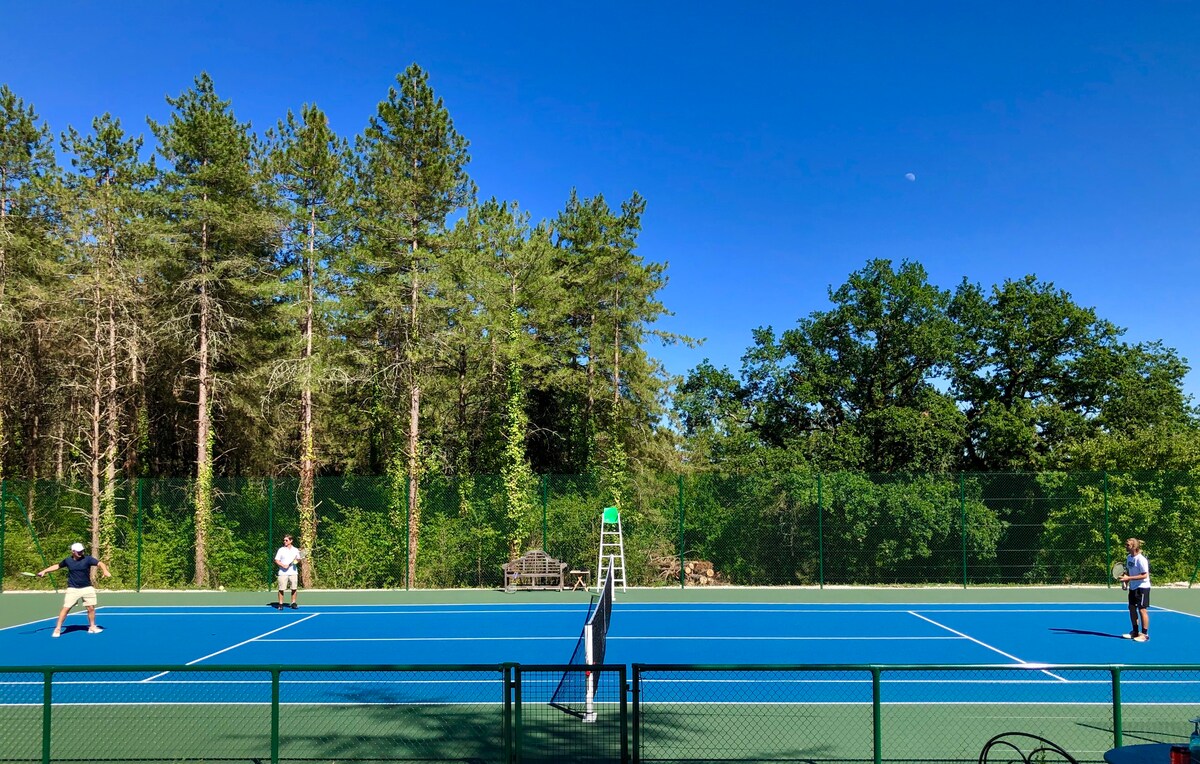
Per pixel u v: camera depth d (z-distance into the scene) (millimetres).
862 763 8844
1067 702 11828
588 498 30797
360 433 44469
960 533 29672
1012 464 43812
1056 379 47656
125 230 33000
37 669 8102
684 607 24172
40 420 40031
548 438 43500
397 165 36281
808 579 30047
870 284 47938
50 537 30578
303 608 24688
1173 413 45656
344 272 34062
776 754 9227
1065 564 29141
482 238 37469
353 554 30594
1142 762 6258
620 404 40625
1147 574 18172
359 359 34406
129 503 31469
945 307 49875
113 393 33438
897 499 29938
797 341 49875
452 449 39531
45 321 33688
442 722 10695
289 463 37188
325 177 33656
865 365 48000
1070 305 46688
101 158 38562
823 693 12617
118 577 30109
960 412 44688
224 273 35938
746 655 16594
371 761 9031
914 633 19297
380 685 13312
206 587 30031
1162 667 7656
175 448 40719
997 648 17219
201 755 9297
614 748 9492
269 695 12523
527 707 11609
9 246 35344
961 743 9703
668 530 30359
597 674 10789
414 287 32594
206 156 36281
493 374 37219
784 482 30422
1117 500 29000
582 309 41938
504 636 19203
